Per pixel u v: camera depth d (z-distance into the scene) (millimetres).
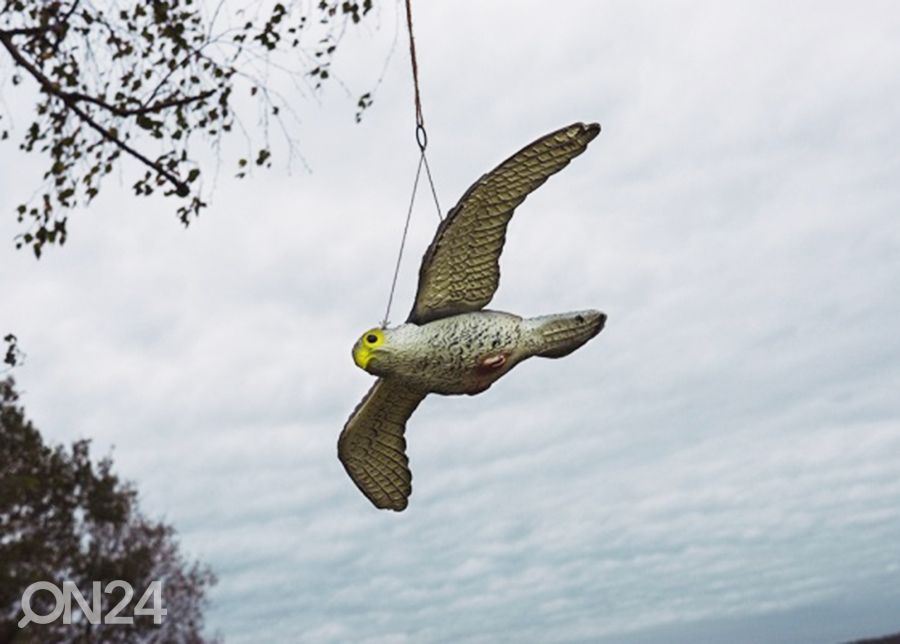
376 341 3693
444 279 3754
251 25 8750
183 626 26891
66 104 8133
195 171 8602
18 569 21469
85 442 22891
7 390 20672
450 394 3857
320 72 8898
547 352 3857
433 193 4188
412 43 4465
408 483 4090
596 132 3619
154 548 25734
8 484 20062
